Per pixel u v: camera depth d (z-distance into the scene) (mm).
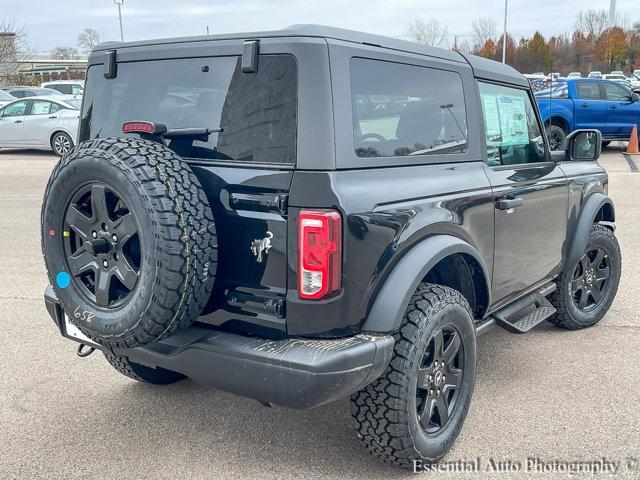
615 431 3459
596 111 15516
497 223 3641
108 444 3381
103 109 3402
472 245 3395
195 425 3586
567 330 5051
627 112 15734
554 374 4203
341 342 2646
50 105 16938
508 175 3828
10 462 3201
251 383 2660
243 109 2795
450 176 3307
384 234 2750
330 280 2576
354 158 2723
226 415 3699
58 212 2844
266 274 2680
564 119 15398
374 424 2926
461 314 3129
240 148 2789
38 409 3770
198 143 2904
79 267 2844
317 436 3455
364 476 3082
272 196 2627
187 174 2682
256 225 2674
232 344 2695
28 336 4918
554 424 3535
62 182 2775
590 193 4867
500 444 3340
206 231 2639
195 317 2736
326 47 2668
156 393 3992
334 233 2553
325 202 2555
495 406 3750
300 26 2709
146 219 2535
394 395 2859
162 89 3119
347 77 2734
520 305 4168
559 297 4812
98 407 3801
